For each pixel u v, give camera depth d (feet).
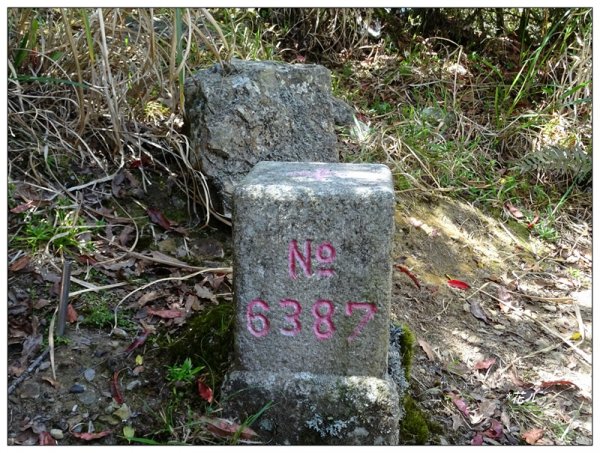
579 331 2.57
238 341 1.78
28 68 2.65
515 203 3.27
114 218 2.39
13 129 2.50
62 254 2.20
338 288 1.72
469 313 2.57
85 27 2.38
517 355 2.41
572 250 3.08
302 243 1.69
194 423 1.78
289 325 1.76
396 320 2.39
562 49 3.93
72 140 2.59
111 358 1.92
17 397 1.78
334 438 1.78
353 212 1.66
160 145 2.70
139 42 2.92
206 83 2.52
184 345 1.99
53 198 2.35
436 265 2.76
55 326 1.97
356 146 3.18
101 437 1.74
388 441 1.79
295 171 1.86
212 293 2.25
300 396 1.77
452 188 3.15
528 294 2.76
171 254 2.37
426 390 2.15
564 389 2.30
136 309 2.12
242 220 1.69
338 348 1.77
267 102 2.54
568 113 3.70
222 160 2.50
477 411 2.14
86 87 2.54
